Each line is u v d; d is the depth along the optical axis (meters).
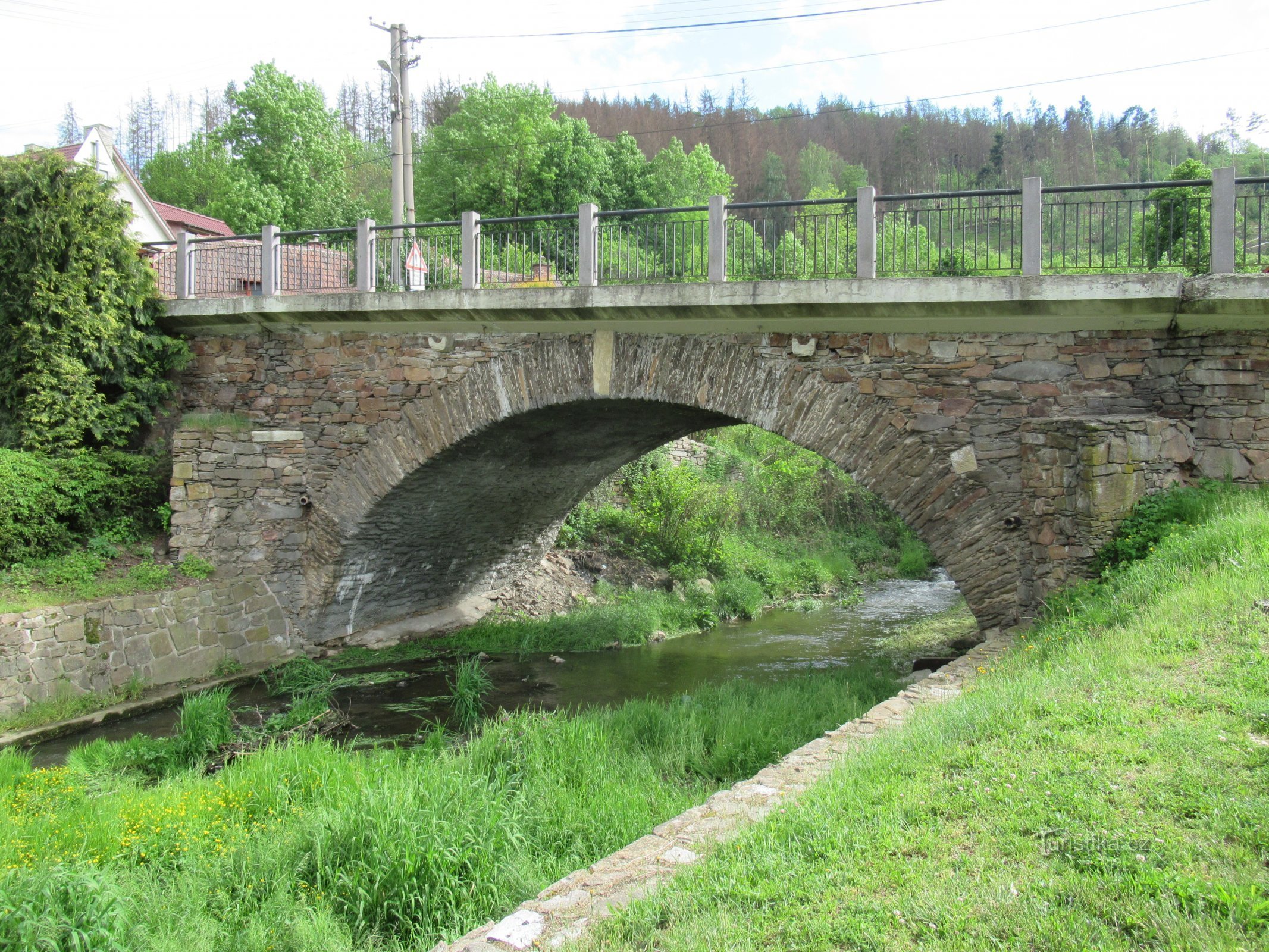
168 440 12.95
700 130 51.03
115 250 12.31
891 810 4.06
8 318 12.04
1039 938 2.96
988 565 8.91
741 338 9.77
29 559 11.08
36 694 9.83
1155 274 7.83
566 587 17.86
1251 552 6.45
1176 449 8.18
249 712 10.61
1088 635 6.43
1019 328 8.76
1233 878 3.10
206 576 12.15
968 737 4.77
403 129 18.16
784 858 3.84
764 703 9.47
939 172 46.34
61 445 11.91
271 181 31.39
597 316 10.09
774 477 23.91
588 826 6.43
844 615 17.09
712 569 19.38
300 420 12.30
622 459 16.03
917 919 3.18
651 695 11.45
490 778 7.68
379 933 5.13
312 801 7.09
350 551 12.59
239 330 12.57
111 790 7.77
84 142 21.17
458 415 11.38
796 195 47.16
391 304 11.12
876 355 9.25
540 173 27.95
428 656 13.75
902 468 9.20
